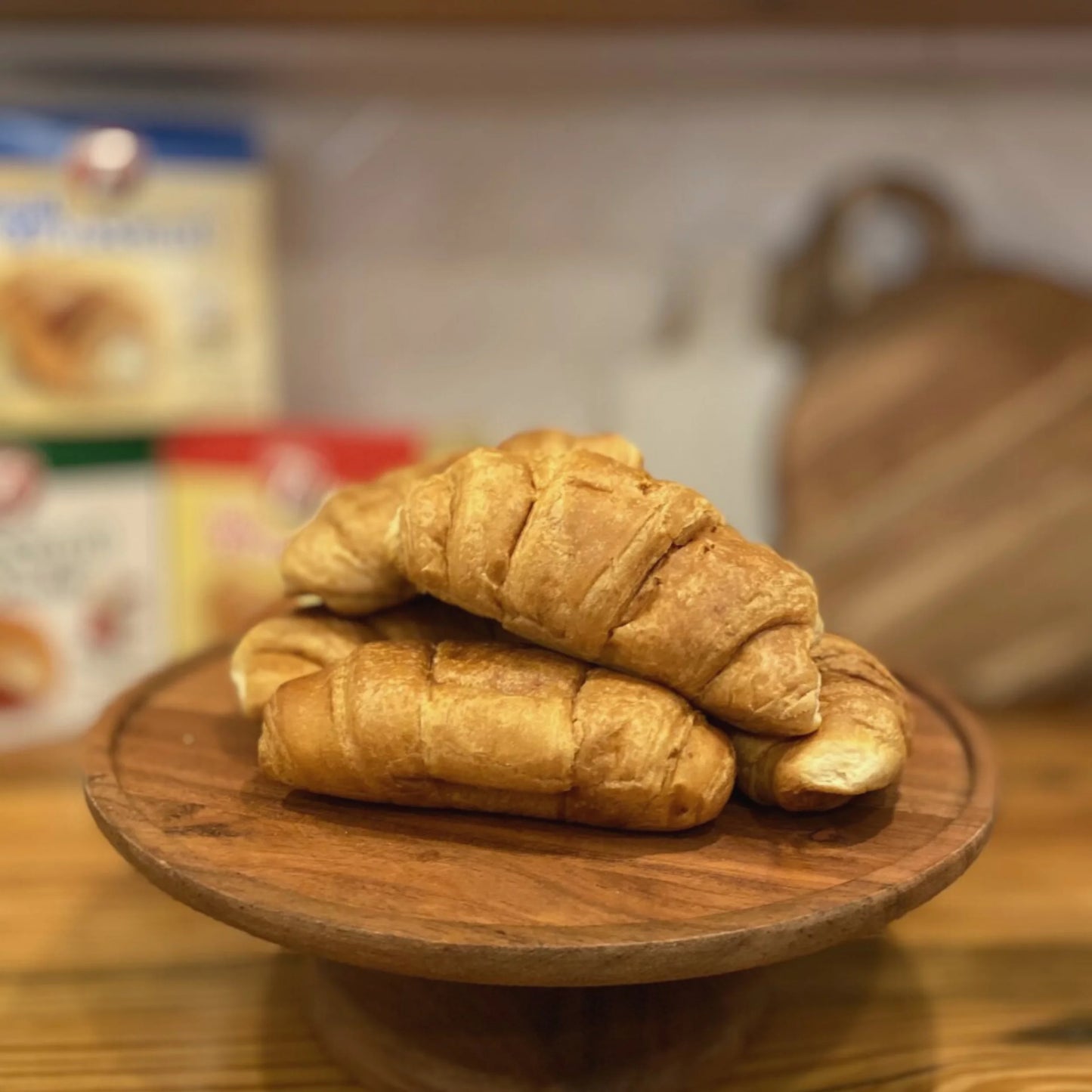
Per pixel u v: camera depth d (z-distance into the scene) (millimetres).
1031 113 696
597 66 660
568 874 358
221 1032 428
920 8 583
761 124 697
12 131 590
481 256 707
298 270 696
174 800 393
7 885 498
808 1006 440
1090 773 590
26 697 636
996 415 673
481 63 650
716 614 367
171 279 627
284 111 673
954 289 673
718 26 588
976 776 412
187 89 661
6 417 613
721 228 710
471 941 326
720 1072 406
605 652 375
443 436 666
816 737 375
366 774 377
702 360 691
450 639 420
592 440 434
